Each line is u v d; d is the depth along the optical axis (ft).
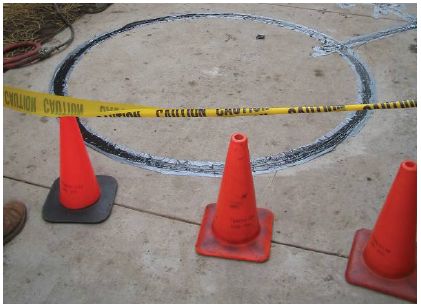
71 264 7.69
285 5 16.63
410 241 6.88
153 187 9.22
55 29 15.49
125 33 15.12
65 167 8.13
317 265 7.56
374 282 7.18
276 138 10.46
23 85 12.66
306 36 14.65
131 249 7.92
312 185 9.14
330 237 8.05
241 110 7.71
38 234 8.22
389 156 9.82
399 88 12.11
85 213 8.49
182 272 7.52
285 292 7.18
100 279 7.45
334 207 8.64
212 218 8.35
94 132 10.79
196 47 14.23
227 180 7.32
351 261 7.52
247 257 7.64
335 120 10.96
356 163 9.66
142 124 11.04
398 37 14.38
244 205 7.45
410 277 7.21
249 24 15.44
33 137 10.63
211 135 10.63
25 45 14.40
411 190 6.52
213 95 12.07
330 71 12.90
